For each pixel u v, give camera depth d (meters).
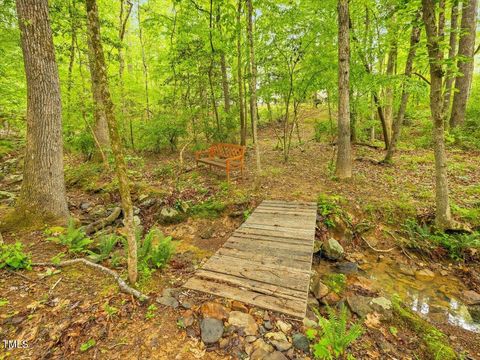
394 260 4.65
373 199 5.95
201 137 11.66
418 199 5.86
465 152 9.15
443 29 5.00
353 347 2.46
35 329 2.26
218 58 9.61
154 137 9.87
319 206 5.71
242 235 4.51
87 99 8.57
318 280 3.78
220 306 2.69
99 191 7.19
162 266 3.60
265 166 8.77
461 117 10.25
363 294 3.66
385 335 2.80
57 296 2.72
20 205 4.73
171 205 6.19
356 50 8.15
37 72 4.56
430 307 3.55
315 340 2.39
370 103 9.23
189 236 5.36
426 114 11.07
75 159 10.75
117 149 2.63
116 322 2.43
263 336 2.40
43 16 4.54
